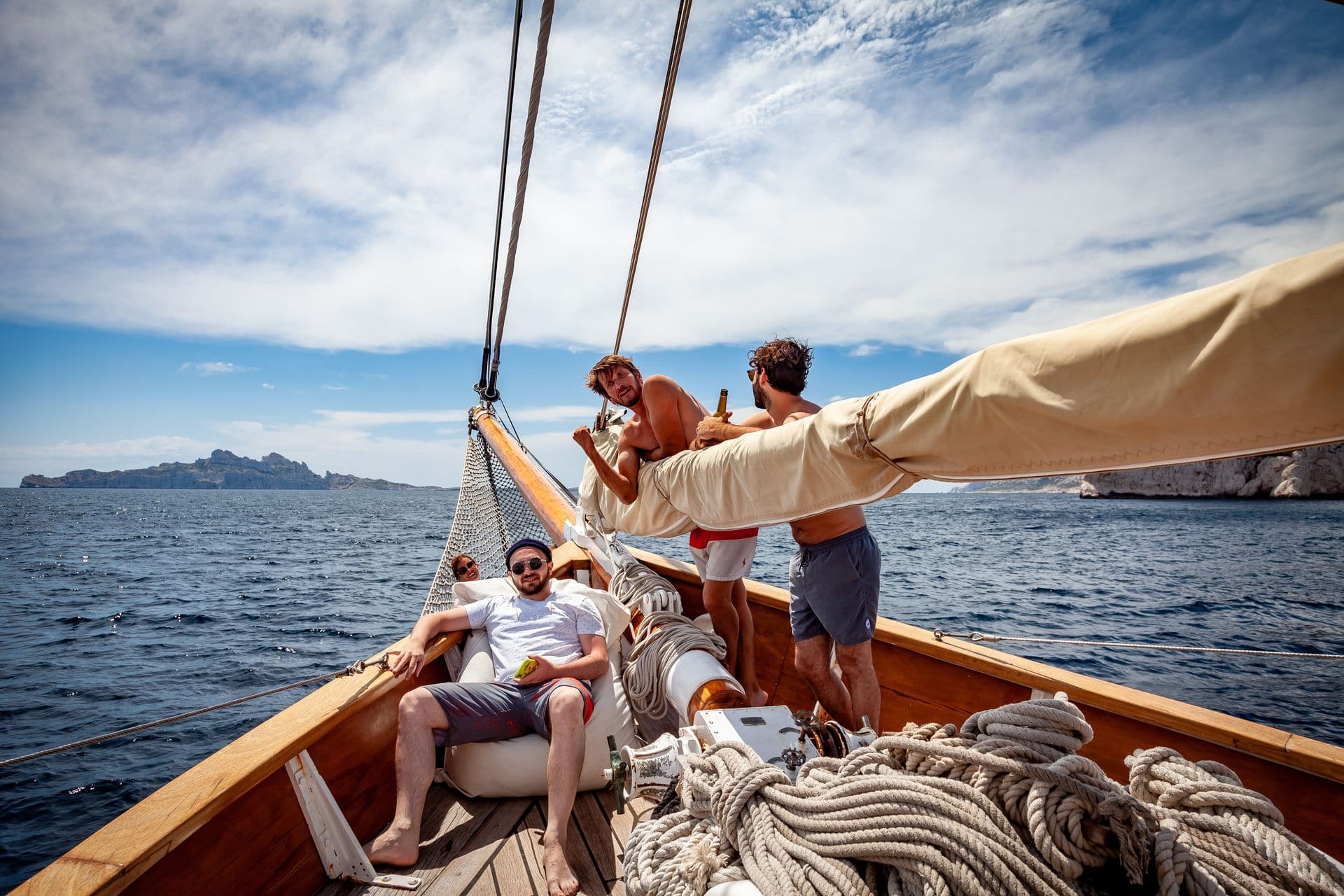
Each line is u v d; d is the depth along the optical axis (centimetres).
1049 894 115
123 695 950
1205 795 126
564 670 251
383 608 1614
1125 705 220
